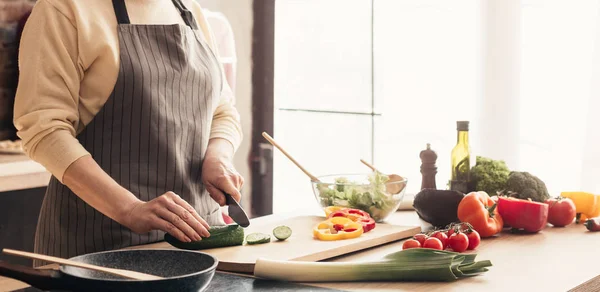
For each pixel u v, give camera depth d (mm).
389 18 3941
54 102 1671
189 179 1906
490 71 3471
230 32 3668
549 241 1764
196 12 2125
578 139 3408
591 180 3205
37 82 1665
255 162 3906
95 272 1220
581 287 1354
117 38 1805
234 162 3787
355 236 1696
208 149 1961
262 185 3945
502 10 3414
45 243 1899
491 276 1413
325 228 1760
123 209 1573
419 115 4004
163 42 1870
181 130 1879
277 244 1623
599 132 3172
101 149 1807
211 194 1842
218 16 3596
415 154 4043
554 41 3436
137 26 1838
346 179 2010
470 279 1392
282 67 4254
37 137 1639
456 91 3877
